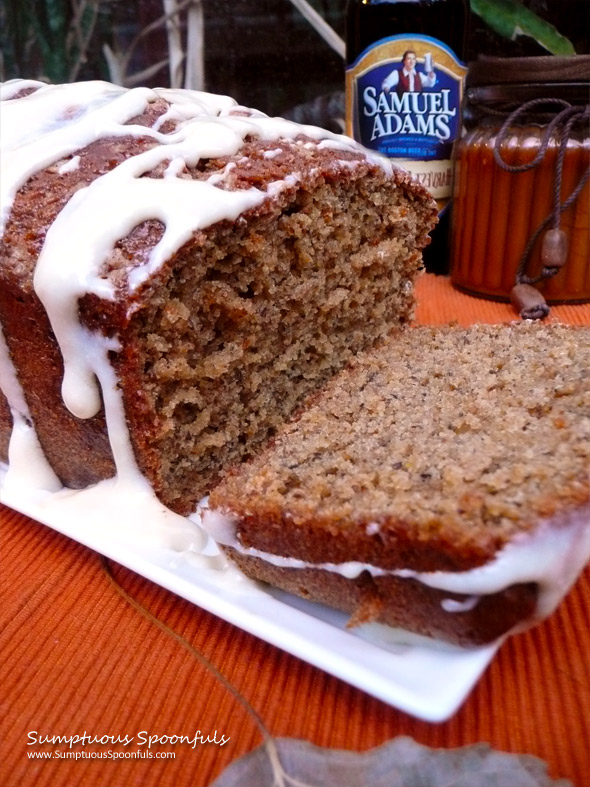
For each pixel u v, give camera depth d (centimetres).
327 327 20
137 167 15
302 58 34
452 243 31
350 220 19
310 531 12
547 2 30
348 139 20
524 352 18
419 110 29
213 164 16
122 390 15
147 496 16
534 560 10
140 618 13
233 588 13
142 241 14
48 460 17
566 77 24
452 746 10
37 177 16
